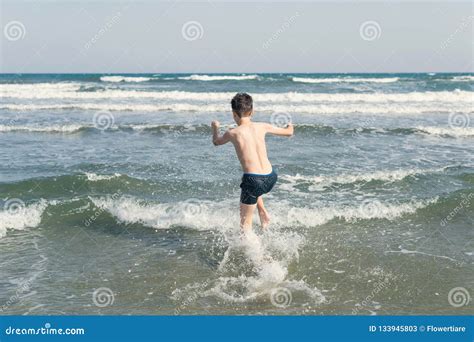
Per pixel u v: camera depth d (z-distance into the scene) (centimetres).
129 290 462
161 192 766
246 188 507
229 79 3778
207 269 505
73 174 829
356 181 815
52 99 2319
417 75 6331
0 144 1205
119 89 2853
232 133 516
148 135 1348
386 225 621
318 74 6981
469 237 583
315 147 1138
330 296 445
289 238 574
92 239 594
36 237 600
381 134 1327
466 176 829
